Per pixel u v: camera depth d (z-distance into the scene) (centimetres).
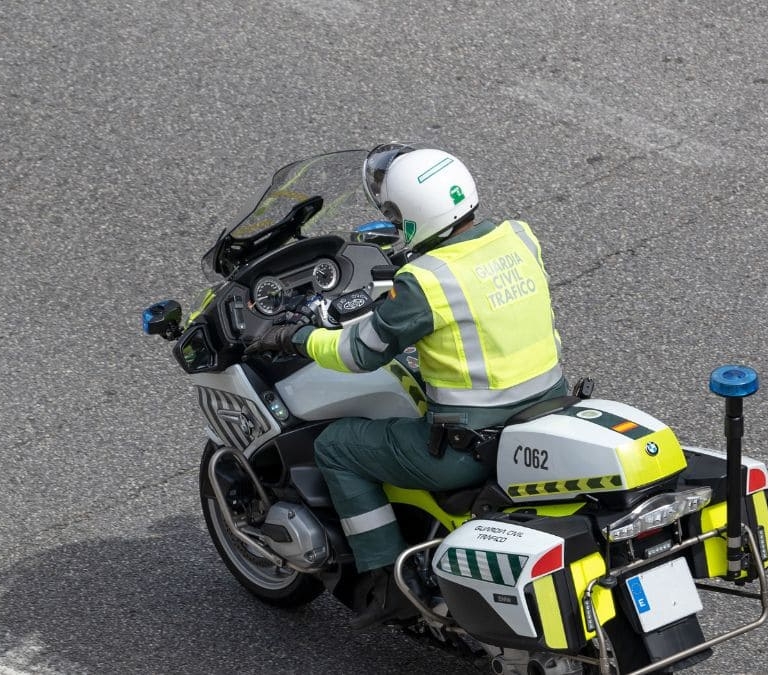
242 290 1797
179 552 2114
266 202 1834
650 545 1459
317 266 1855
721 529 1490
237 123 3491
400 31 3884
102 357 2670
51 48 3834
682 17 3903
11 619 1959
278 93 3616
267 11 3997
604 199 3117
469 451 1554
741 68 3641
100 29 3919
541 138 3375
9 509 2247
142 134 3456
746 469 1518
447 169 1574
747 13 3909
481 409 1547
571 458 1448
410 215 1570
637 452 1421
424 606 1597
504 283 1560
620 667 1448
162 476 2320
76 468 2350
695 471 1521
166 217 3142
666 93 3547
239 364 1800
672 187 3147
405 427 1614
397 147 1612
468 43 3816
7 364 2658
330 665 1809
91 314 2814
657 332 2633
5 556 2123
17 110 3569
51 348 2705
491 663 1541
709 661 1755
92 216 3155
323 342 1586
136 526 2191
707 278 2800
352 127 3462
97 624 1936
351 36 3866
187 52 3803
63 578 2058
